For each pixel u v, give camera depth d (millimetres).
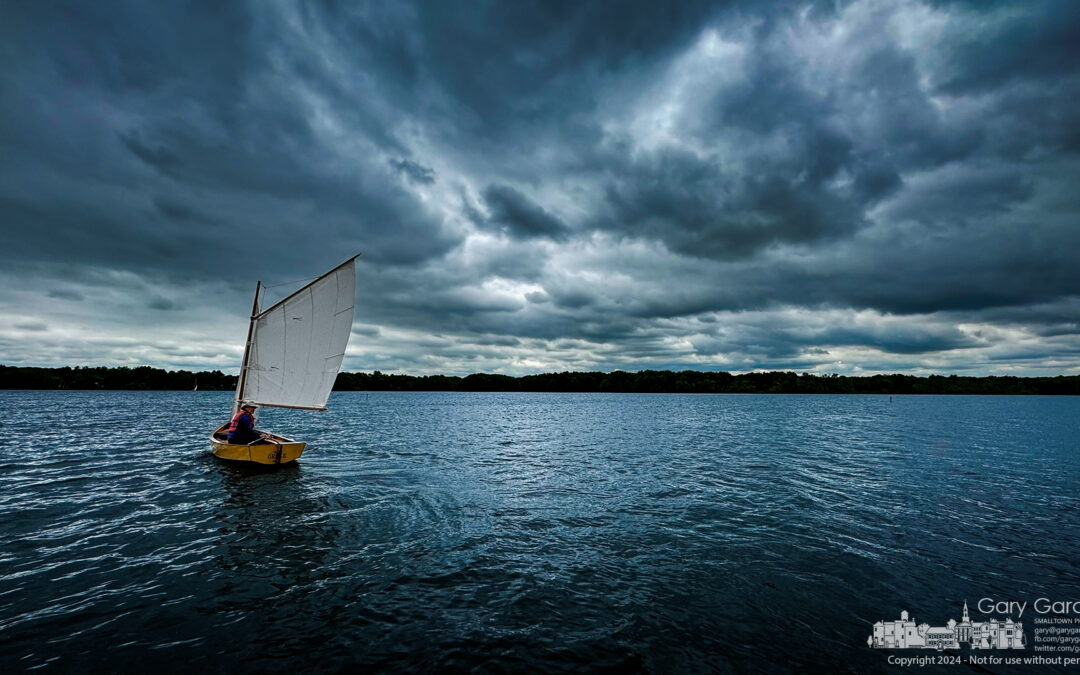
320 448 26734
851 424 49781
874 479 18938
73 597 8109
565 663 6418
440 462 22406
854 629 7422
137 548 10484
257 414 21359
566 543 11062
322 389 20188
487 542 11047
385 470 19953
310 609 7809
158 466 20172
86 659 6359
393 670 6234
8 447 26203
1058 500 15516
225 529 11836
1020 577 9391
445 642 6883
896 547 10961
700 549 10742
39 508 13617
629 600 8266
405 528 12031
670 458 24500
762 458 24703
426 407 84750
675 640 7031
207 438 30812
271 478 17891
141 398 105188
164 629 7133
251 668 6227
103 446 26703
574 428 43281
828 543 11195
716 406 95250
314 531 11734
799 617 7754
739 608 8023
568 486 17172
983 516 13555
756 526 12477
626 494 15992
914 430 42656
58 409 62875
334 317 20141
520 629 7266
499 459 23625
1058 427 46250
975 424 50219
